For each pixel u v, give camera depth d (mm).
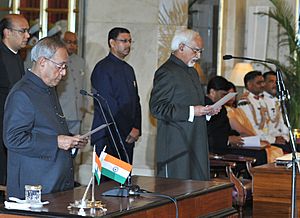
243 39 12406
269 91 9852
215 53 11898
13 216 4082
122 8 9680
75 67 8547
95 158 4391
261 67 12242
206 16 11531
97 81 7328
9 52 6637
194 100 6422
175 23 9570
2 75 6535
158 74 6410
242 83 11406
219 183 5254
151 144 9516
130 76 7496
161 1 9562
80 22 9828
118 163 4645
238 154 8602
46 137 4891
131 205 4309
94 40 9789
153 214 4375
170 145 6422
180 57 6469
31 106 4887
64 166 4977
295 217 5402
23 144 4828
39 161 4910
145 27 9609
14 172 4957
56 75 4984
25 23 6668
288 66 12172
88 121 9383
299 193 6473
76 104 8547
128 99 7402
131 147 7473
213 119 8305
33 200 4277
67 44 8422
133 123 7457
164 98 6336
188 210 4723
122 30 7434
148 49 9602
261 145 8742
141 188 4918
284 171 6496
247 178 8555
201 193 4871
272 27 12359
